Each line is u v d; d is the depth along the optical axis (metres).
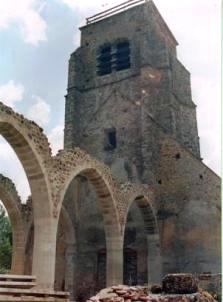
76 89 28.75
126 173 23.17
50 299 7.53
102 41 30.70
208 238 18.83
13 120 11.70
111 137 25.83
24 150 12.36
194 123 29.47
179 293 8.12
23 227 19.69
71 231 22.08
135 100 26.45
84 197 23.25
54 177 13.32
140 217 21.23
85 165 15.55
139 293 8.09
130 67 28.08
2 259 31.86
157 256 19.66
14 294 7.36
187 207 20.09
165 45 27.72
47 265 12.11
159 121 25.22
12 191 19.47
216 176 19.58
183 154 21.36
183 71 31.33
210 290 14.36
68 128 27.30
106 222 17.30
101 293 8.08
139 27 29.17
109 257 16.89
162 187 21.38
